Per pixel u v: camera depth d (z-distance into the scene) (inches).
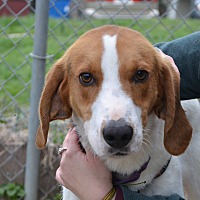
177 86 111.4
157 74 107.4
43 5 154.6
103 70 101.4
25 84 190.5
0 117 178.1
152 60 105.7
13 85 226.8
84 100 104.2
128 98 99.9
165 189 115.7
